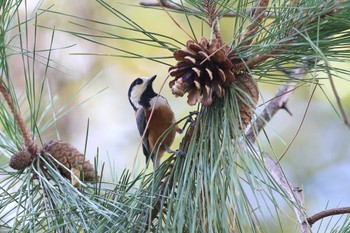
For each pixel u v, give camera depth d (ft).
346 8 12.25
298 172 36.83
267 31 12.98
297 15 12.80
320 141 37.40
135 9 35.55
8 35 14.66
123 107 38.55
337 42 12.90
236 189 12.14
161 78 36.91
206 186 12.37
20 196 13.97
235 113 13.29
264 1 13.66
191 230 12.37
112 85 38.22
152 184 13.39
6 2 14.33
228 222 12.44
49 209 13.91
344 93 34.47
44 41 37.17
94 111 38.45
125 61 37.50
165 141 20.36
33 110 15.35
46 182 14.25
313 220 15.21
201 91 13.43
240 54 13.51
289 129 37.68
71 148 15.62
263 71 13.92
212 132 13.29
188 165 13.10
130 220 13.23
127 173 15.11
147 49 36.58
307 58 13.60
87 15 37.50
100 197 14.30
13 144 16.03
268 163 15.69
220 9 14.07
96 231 12.91
